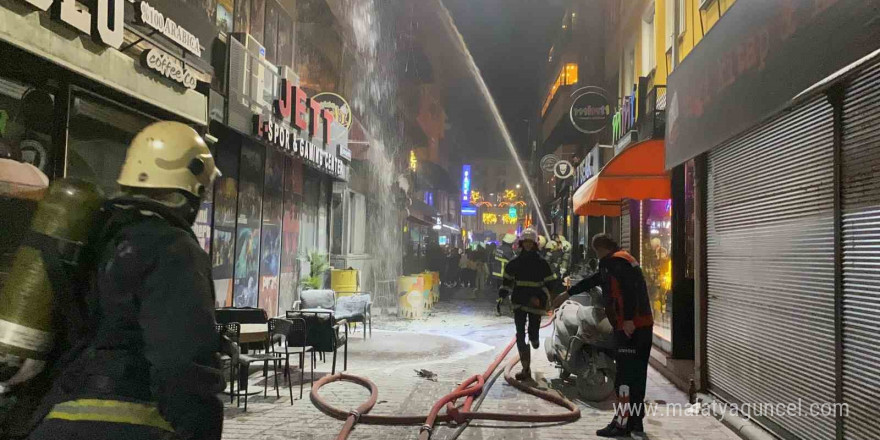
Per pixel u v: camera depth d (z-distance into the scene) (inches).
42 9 181.9
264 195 428.8
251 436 200.5
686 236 323.0
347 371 317.7
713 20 306.7
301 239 514.6
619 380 209.3
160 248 74.9
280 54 471.5
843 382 150.3
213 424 74.6
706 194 261.0
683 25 368.5
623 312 208.8
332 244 655.1
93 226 80.3
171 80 273.9
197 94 299.6
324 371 316.8
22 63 199.6
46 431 70.6
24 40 178.2
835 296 153.9
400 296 581.0
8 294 75.9
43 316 75.4
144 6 245.9
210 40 326.6
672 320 320.2
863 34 127.6
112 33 217.2
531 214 2536.9
